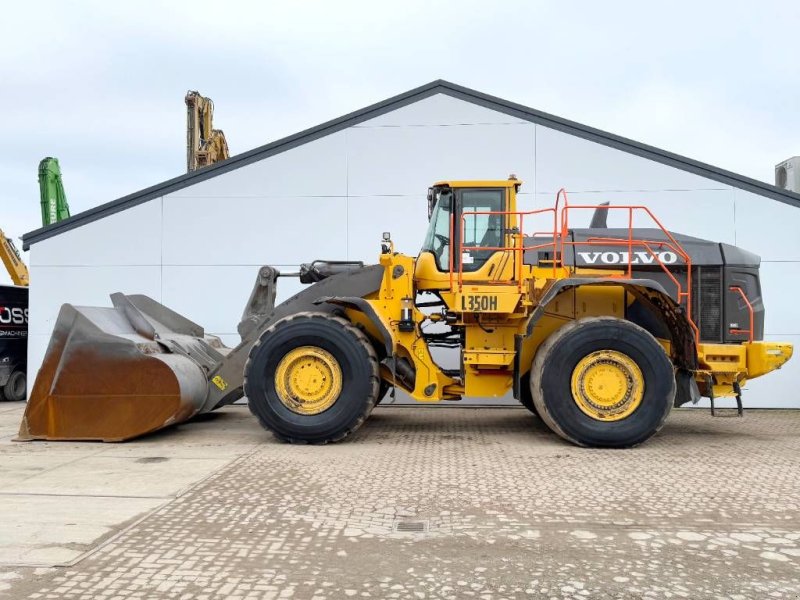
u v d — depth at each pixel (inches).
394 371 260.1
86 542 141.3
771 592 116.6
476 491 182.7
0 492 181.9
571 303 277.0
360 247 392.2
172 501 172.7
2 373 448.5
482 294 262.4
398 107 391.9
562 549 137.7
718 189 379.9
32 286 402.0
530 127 386.6
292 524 153.7
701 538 144.6
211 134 695.1
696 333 253.8
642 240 281.6
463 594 115.8
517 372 262.4
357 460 224.5
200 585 119.5
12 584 119.8
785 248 376.5
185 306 396.8
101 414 262.5
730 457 230.8
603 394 249.3
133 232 399.2
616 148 383.2
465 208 276.5
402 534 146.9
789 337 375.9
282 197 394.9
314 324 258.4
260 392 258.2
